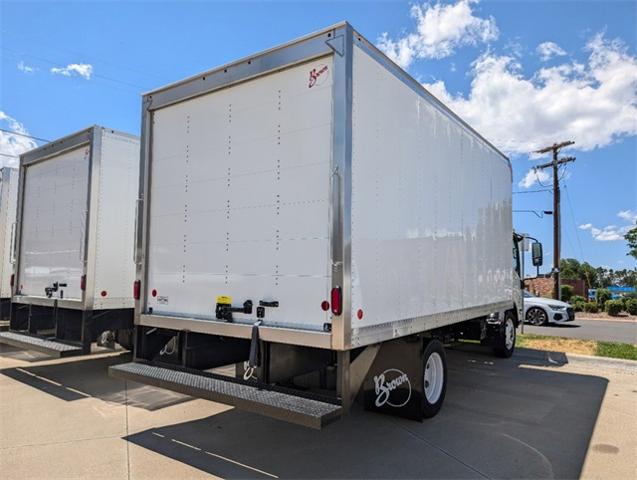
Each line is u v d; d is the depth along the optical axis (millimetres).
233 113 3883
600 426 4617
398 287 3893
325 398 3238
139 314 4434
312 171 3348
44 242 6594
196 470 3441
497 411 5078
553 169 25500
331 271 3164
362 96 3430
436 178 4785
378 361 4707
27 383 5902
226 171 3898
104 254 5945
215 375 3852
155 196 4488
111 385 5812
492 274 6699
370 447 3967
